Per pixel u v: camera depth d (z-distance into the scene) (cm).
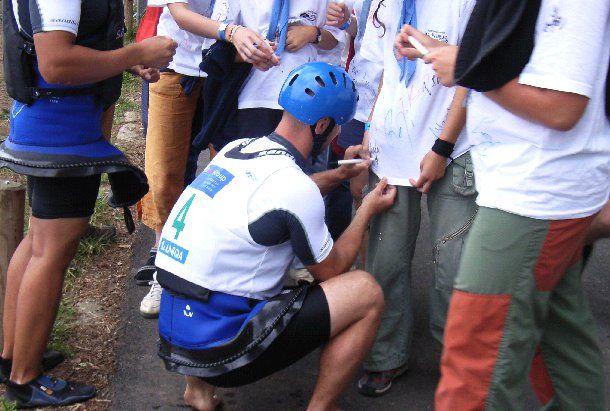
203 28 324
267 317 251
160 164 378
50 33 249
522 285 211
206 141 336
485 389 217
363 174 354
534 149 204
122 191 303
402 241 297
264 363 257
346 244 276
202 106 382
